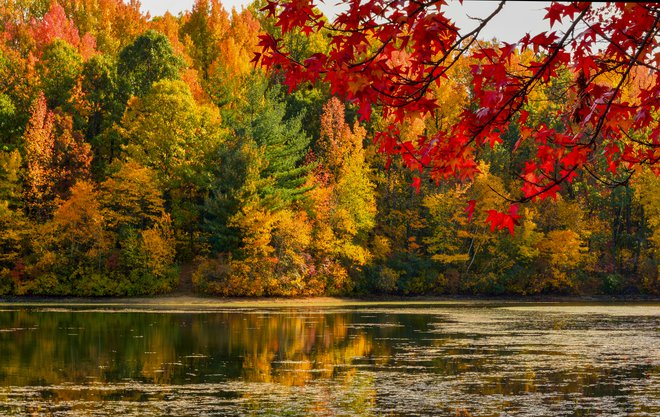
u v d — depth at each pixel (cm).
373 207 7488
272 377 2330
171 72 7844
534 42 616
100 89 7812
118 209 7012
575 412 1798
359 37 618
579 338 3378
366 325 4147
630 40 631
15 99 7688
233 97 8538
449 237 7581
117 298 6488
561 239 7475
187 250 7331
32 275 6550
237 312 5241
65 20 9756
